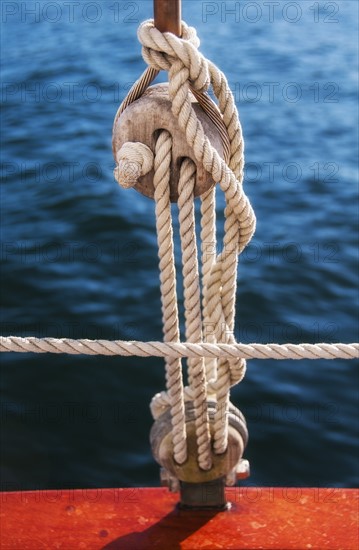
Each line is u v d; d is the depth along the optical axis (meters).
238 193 2.50
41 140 12.75
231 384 2.70
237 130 2.56
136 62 16.11
